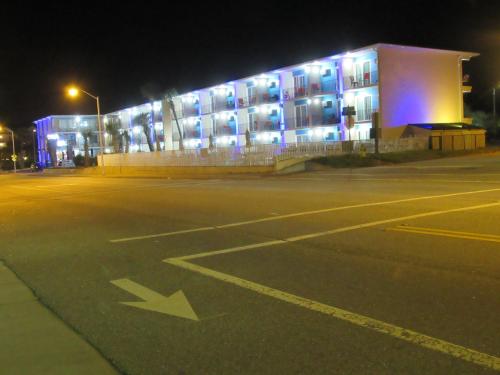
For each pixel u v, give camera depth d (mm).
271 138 55125
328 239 9258
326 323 5109
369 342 4574
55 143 92562
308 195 17219
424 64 46062
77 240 11055
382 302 5637
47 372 4328
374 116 38094
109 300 6414
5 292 7047
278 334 4898
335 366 4137
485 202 13109
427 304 5488
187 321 5430
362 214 11938
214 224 12047
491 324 4852
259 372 4117
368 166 35000
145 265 8227
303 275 6953
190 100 67938
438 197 14570
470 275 6477
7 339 5176
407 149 40812
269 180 28250
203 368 4266
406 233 9328
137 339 5020
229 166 40094
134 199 20234
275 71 52719
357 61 46656
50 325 5578
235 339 4840
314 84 49438
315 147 38156
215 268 7684
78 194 25344
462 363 4074
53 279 7688
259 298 6070
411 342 4523
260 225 11398
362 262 7449
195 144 67188
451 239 8617
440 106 47125
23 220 15445
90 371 4328
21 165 109750
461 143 43375
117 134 78562
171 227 12086
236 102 58906
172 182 31984
